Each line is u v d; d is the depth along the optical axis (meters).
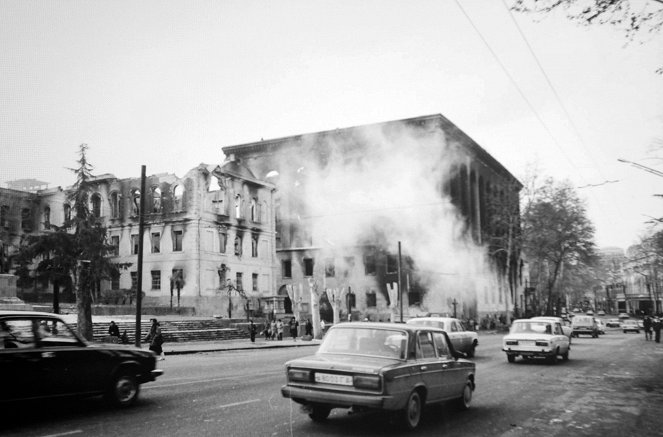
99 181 52.22
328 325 45.47
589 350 26.42
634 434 7.61
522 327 19.86
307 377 7.58
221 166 53.31
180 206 48.56
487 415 8.98
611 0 9.16
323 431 7.46
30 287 45.34
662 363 18.94
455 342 19.53
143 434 7.07
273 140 72.31
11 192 51.22
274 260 58.16
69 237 31.56
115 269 32.25
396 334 8.14
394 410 7.25
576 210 58.31
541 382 13.46
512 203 61.72
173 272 47.72
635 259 41.91
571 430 7.83
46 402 7.85
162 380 13.09
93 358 8.52
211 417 8.28
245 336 38.25
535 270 72.31
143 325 32.91
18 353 7.63
